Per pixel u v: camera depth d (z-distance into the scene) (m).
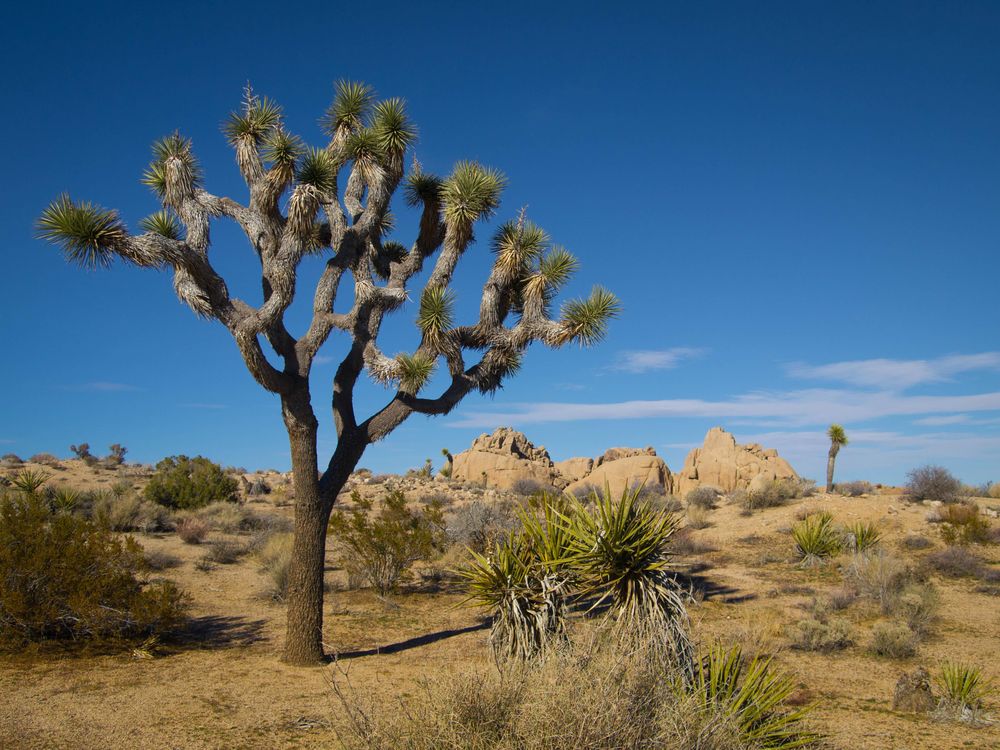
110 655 10.34
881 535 22.53
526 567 7.56
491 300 11.93
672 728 3.96
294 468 10.58
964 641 12.34
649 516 7.44
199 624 12.92
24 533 10.98
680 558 21.25
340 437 10.95
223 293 9.99
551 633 6.99
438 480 45.28
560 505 8.59
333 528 16.53
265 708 7.90
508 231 12.30
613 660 4.17
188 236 10.22
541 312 12.11
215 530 24.88
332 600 15.43
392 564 16.20
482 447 48.03
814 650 11.50
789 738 5.79
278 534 21.09
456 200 11.39
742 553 22.19
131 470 40.12
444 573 18.34
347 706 4.31
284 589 15.11
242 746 6.64
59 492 24.36
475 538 20.03
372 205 11.57
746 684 5.68
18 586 10.34
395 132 11.72
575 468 46.97
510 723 3.78
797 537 20.88
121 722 7.30
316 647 10.22
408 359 10.57
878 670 10.52
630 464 40.91
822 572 18.94
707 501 32.31
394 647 11.51
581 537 7.48
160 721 7.37
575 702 3.77
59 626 10.87
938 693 9.17
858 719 8.11
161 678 9.20
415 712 4.02
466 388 11.46
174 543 21.58
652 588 6.97
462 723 3.84
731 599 15.63
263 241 10.58
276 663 10.16
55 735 6.79
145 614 10.78
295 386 10.40
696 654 6.73
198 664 10.08
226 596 15.37
